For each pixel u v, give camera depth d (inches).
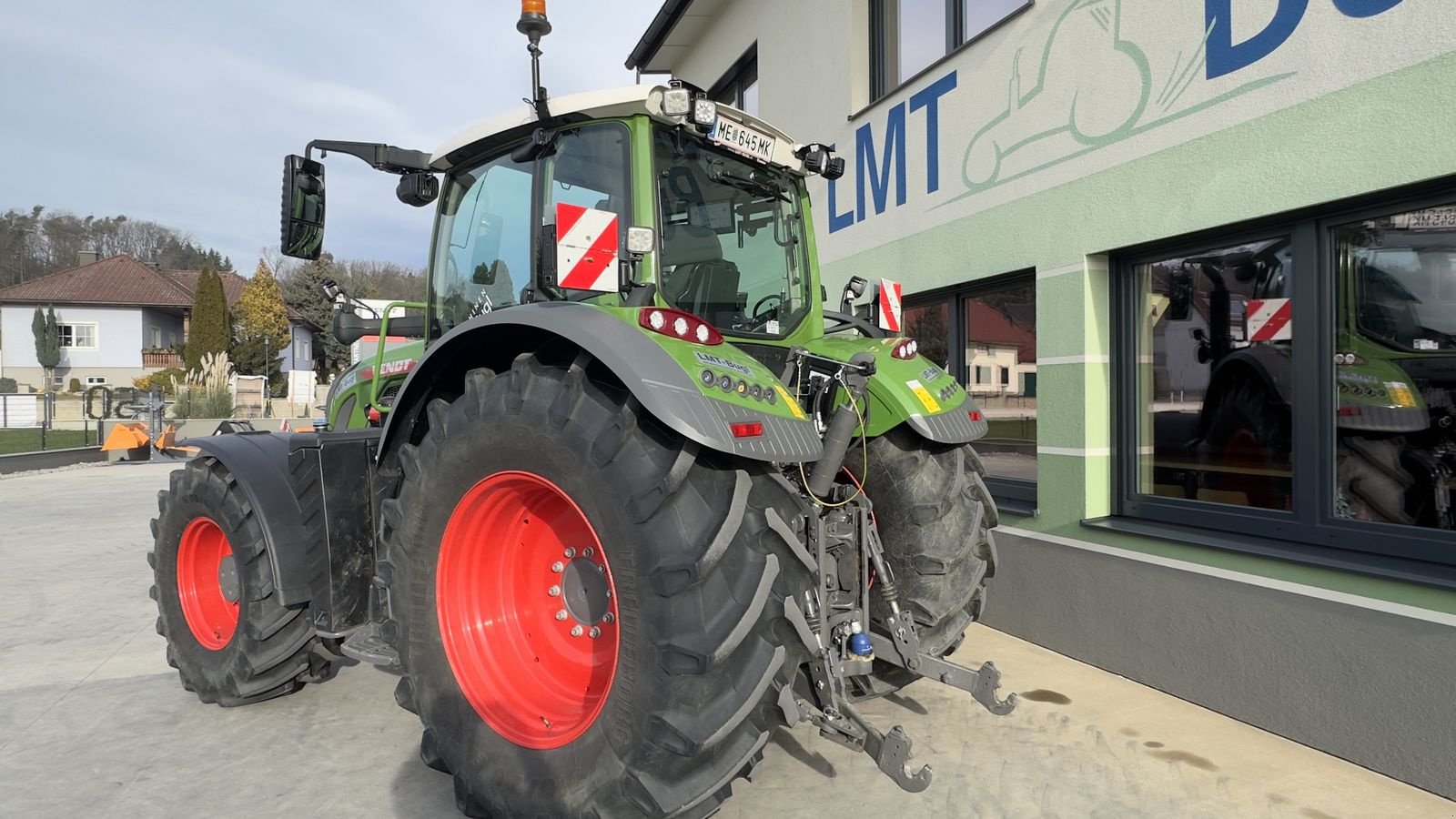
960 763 110.8
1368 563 109.3
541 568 100.7
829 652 94.9
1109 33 145.4
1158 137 136.7
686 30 333.1
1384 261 111.7
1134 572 139.8
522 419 87.3
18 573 233.5
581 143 105.5
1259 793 102.1
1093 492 152.4
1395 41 104.3
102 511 353.7
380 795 103.5
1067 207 155.3
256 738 121.2
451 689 95.1
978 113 177.8
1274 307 125.9
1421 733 102.0
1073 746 115.6
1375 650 106.7
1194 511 138.0
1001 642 163.3
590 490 81.7
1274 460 126.7
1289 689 116.8
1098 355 153.0
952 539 115.0
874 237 218.4
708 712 76.1
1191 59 131.0
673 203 106.4
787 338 122.3
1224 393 134.6
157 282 1578.5
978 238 178.9
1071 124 153.9
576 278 89.7
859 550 107.3
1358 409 115.3
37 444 721.6
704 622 76.2
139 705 134.3
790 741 118.3
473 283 123.8
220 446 131.7
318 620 120.8
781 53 268.4
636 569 78.1
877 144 215.6
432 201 132.2
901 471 114.7
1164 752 113.6
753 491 84.1
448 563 97.4
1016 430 176.9
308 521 119.7
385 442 109.0
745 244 117.6
